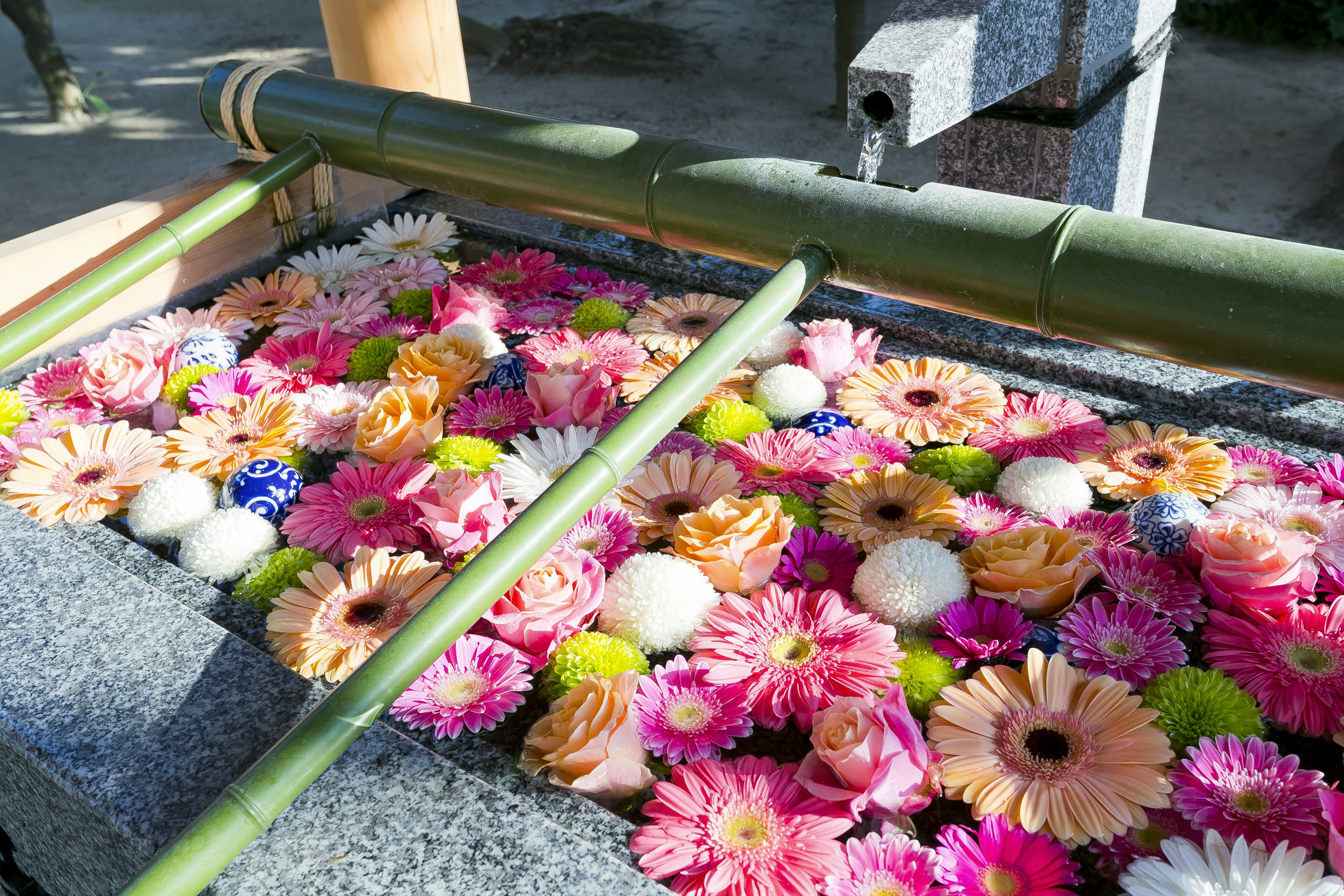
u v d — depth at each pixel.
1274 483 1.60
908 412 1.83
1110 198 2.65
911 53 1.62
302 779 1.04
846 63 5.94
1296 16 6.53
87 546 1.62
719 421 1.81
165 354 2.12
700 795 1.12
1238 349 1.44
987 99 1.86
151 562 1.58
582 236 2.55
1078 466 1.66
